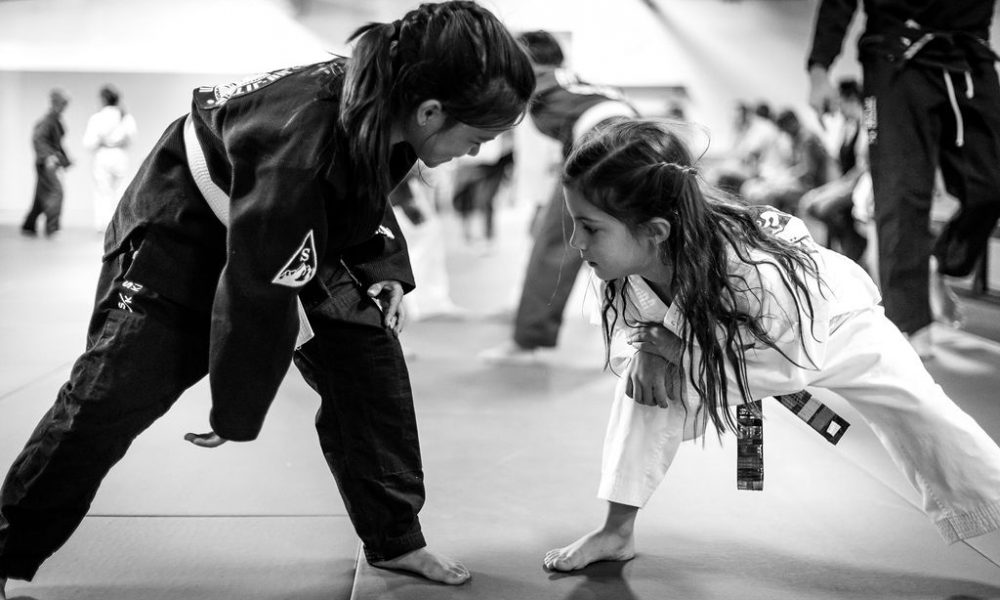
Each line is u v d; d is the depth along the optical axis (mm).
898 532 2033
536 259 3932
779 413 3033
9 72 8695
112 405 1476
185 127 1501
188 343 1517
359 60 1363
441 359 3973
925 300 3703
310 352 1726
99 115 8305
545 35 3758
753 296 1568
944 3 3562
